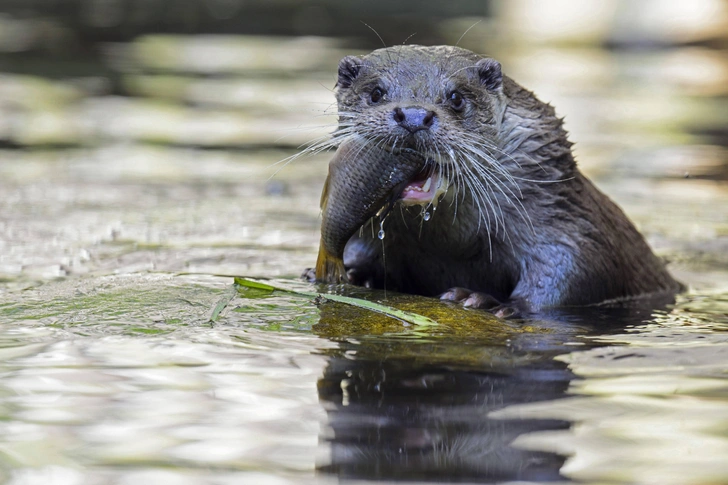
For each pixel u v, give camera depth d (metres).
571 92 37.28
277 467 7.37
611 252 14.80
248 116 31.52
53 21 51.62
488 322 12.16
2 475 7.21
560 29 53.16
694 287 16.39
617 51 50.03
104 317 11.64
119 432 8.05
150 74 38.62
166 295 12.54
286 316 11.78
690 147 28.52
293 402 8.80
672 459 7.54
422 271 14.98
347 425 8.22
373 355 10.36
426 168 13.08
